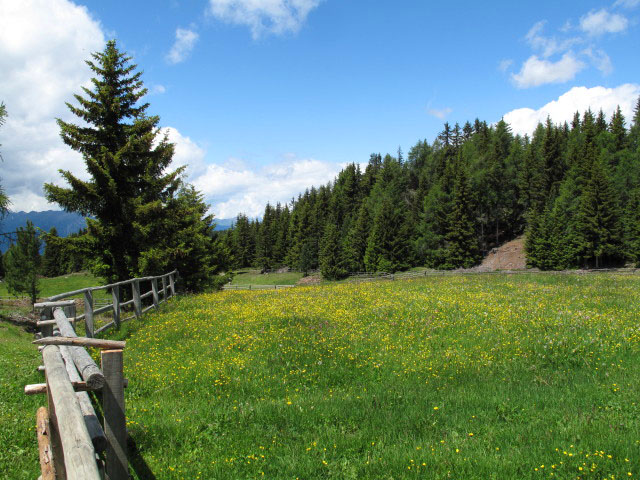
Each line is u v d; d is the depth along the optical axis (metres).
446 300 17.95
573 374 9.08
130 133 23.14
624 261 71.50
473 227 85.19
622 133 107.00
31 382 7.59
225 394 7.95
